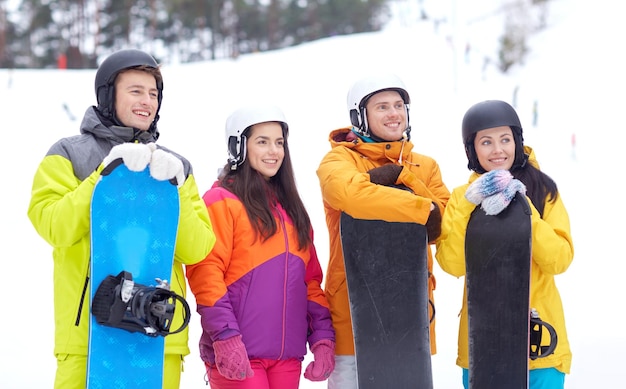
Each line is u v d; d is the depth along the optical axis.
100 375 3.02
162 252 3.18
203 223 3.38
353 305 3.69
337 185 3.71
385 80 3.95
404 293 3.66
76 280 3.17
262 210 3.69
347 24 48.84
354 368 3.86
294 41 48.00
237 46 47.56
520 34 40.94
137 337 3.10
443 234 3.74
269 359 3.61
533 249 3.57
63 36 43.91
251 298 3.62
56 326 3.19
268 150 3.78
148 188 3.16
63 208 3.05
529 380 3.63
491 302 3.52
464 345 3.79
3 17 43.91
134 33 44.00
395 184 3.76
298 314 3.70
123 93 3.38
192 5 44.19
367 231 3.70
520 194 3.57
